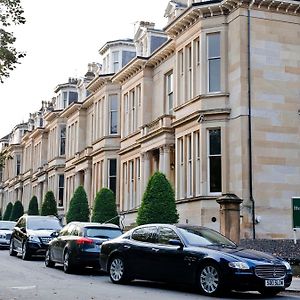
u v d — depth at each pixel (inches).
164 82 1282.0
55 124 2143.2
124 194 1417.3
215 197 983.0
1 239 1246.9
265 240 779.4
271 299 482.9
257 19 1005.2
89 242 697.0
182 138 1101.1
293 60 1018.7
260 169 961.5
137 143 1331.2
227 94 1005.2
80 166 1785.2
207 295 492.7
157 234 565.3
